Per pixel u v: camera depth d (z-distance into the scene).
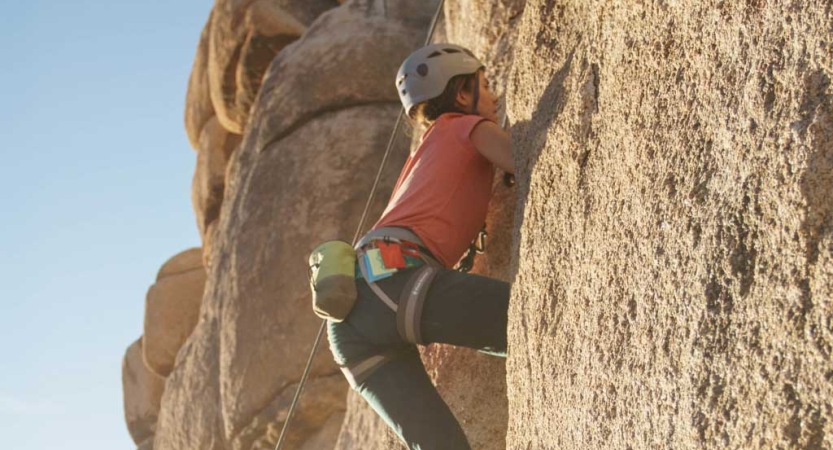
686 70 1.88
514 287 2.53
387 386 2.74
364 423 4.66
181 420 7.27
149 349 9.38
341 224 6.60
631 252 1.92
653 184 1.89
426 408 2.71
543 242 2.38
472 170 2.91
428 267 2.74
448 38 4.75
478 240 3.33
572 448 2.02
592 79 2.30
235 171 7.57
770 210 1.57
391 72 7.18
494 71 3.85
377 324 2.72
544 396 2.21
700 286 1.67
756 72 1.66
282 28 8.43
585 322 2.06
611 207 2.05
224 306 6.92
